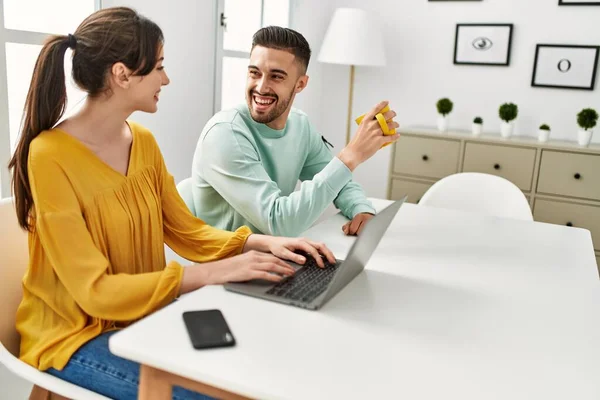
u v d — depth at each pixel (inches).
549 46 135.5
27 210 48.1
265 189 62.5
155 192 56.1
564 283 51.4
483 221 73.9
